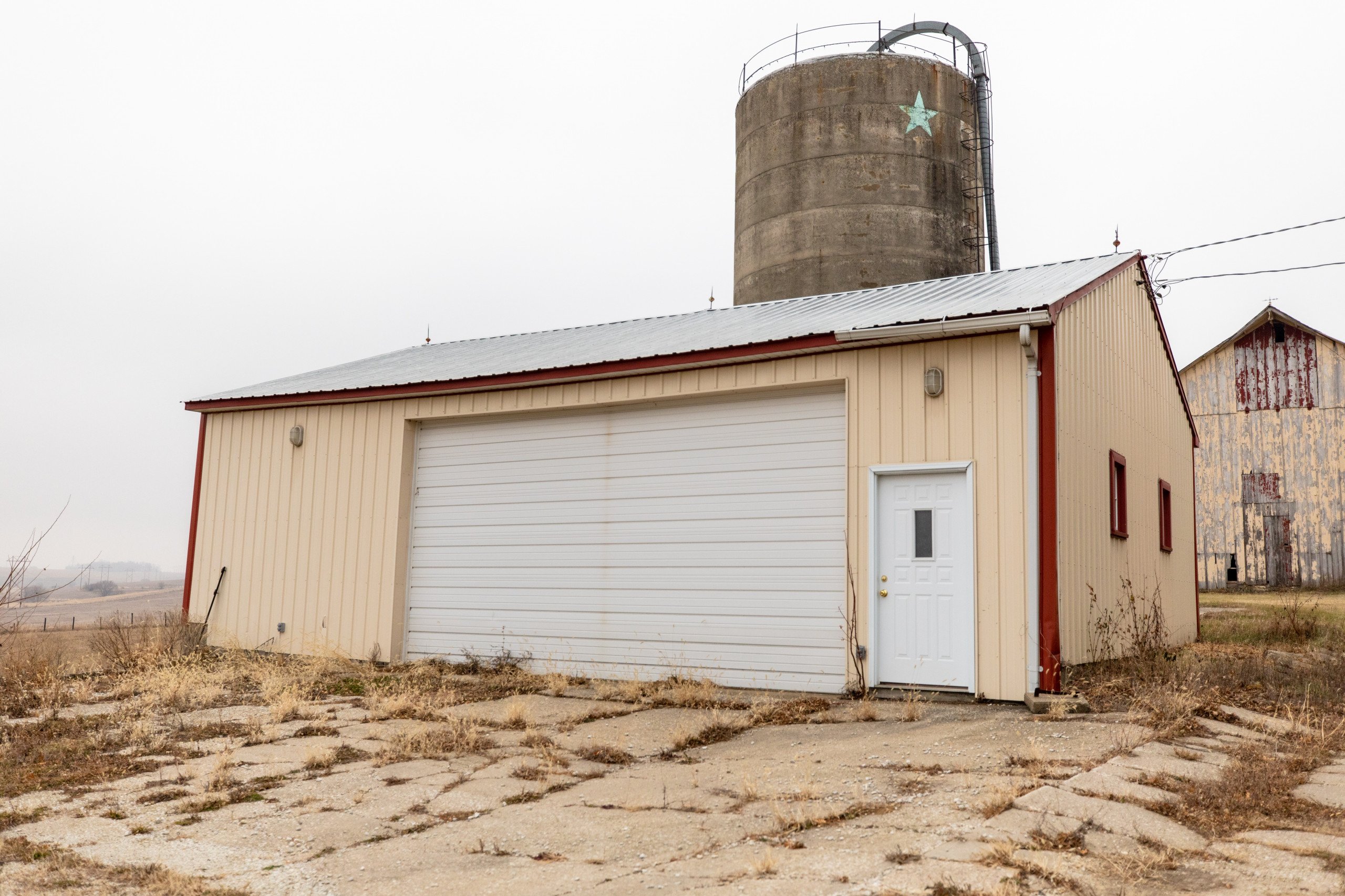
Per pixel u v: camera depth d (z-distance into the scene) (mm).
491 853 5332
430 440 13719
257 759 7625
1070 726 7734
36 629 16031
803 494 10656
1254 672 10148
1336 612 18797
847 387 10281
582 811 6062
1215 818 5414
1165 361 15547
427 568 13430
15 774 7312
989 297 11062
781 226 22203
